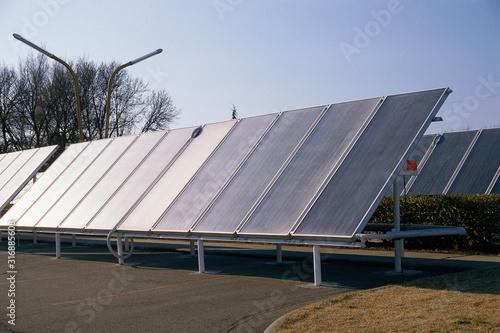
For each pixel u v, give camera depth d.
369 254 14.34
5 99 45.91
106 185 16.30
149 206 13.68
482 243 13.80
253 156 12.79
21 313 8.71
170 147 15.95
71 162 19.81
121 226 13.57
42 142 46.44
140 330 7.34
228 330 7.15
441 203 14.55
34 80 45.31
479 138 19.64
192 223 11.87
